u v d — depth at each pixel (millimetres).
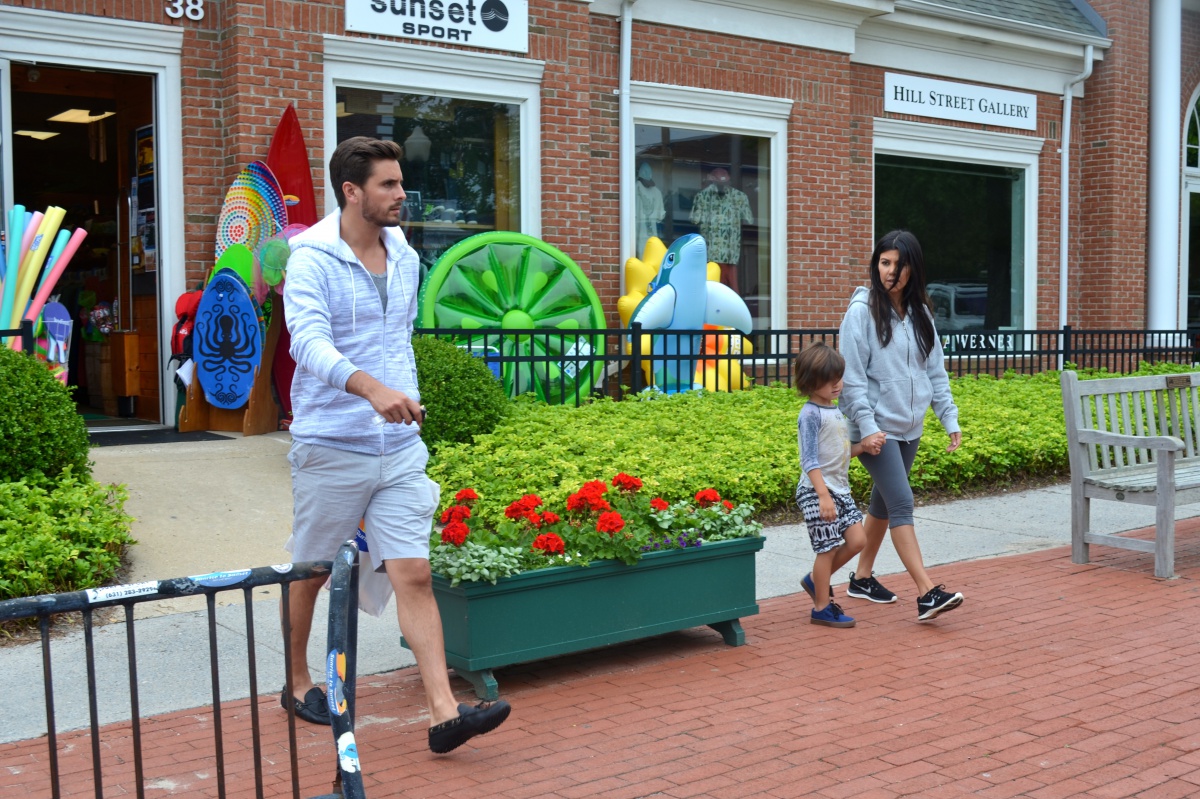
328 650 2662
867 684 4508
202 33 9680
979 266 15594
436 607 3799
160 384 9914
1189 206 18438
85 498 6074
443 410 8398
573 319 10773
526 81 11078
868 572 5828
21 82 10578
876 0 13188
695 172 12648
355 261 3717
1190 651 4926
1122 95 16125
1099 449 6973
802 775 3602
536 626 4473
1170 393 7395
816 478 5191
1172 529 6250
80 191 12312
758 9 12656
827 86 13312
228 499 7305
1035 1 15633
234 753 3764
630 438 8547
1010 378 13445
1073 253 16469
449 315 10141
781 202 13102
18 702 4219
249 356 9289
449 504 6992
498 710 3602
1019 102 15531
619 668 4750
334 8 9891
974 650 4957
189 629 5113
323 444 3703
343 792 2605
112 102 11297
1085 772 3623
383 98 10438
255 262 9258
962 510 8281
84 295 11844
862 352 5391
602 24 11750
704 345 10766
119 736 3914
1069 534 7465
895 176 14742
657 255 11734
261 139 9594
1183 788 3504
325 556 3879
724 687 4484
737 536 5082
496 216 11180
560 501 7004
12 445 6328
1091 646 5008
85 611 2414
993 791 3479
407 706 4258
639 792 3477
